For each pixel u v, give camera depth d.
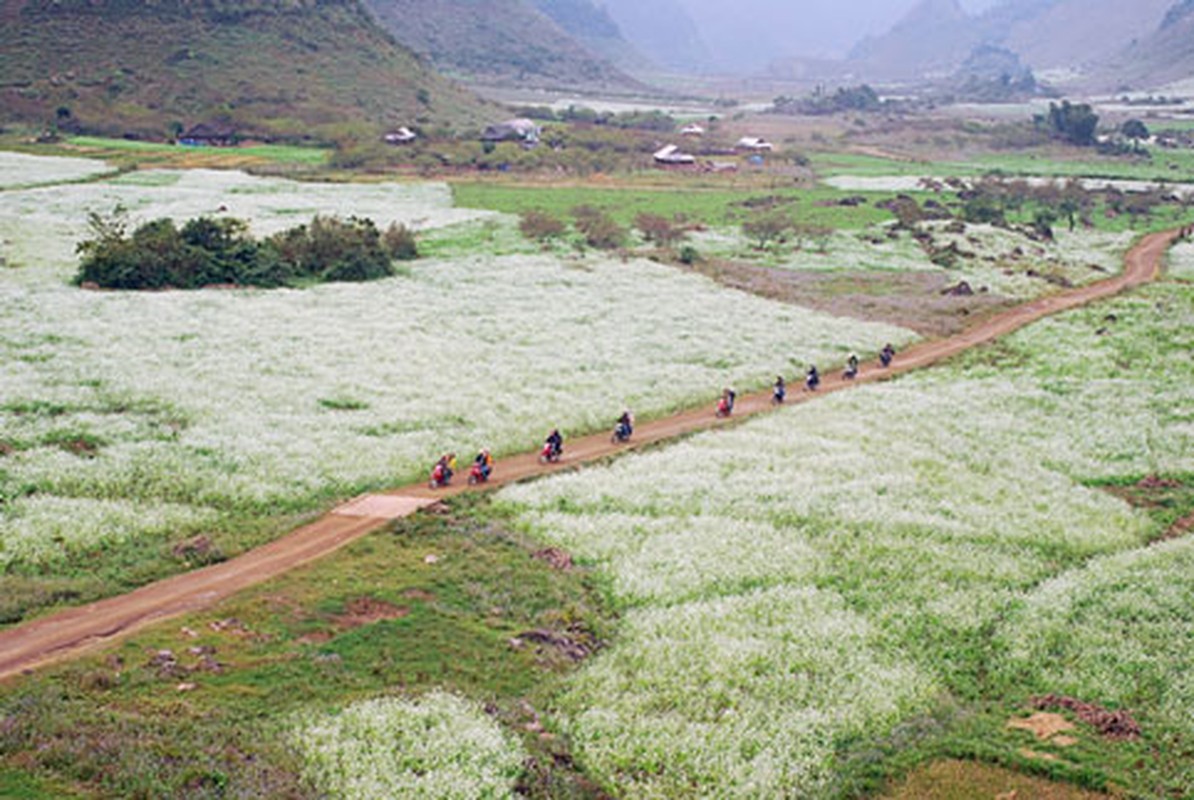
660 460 39.12
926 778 18.80
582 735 20.03
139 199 96.81
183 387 43.22
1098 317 67.12
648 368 53.72
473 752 18.42
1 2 187.75
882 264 90.06
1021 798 17.98
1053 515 34.50
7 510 29.06
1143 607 26.47
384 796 16.81
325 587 25.56
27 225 80.62
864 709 21.61
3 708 17.69
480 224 98.88
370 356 51.59
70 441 35.75
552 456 39.16
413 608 24.80
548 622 25.17
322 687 20.27
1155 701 21.80
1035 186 140.25
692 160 159.75
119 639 21.52
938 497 35.72
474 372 50.41
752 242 97.56
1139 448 42.34
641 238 96.62
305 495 33.34
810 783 18.86
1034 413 47.47
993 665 23.98
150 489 32.41
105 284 64.25
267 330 55.16
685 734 20.19
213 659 20.86
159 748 16.62
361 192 115.44
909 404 48.59
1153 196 135.38
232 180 115.75
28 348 46.97
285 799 16.09
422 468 37.22
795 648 24.23
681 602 27.08
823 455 39.97
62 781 15.46
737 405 49.31
